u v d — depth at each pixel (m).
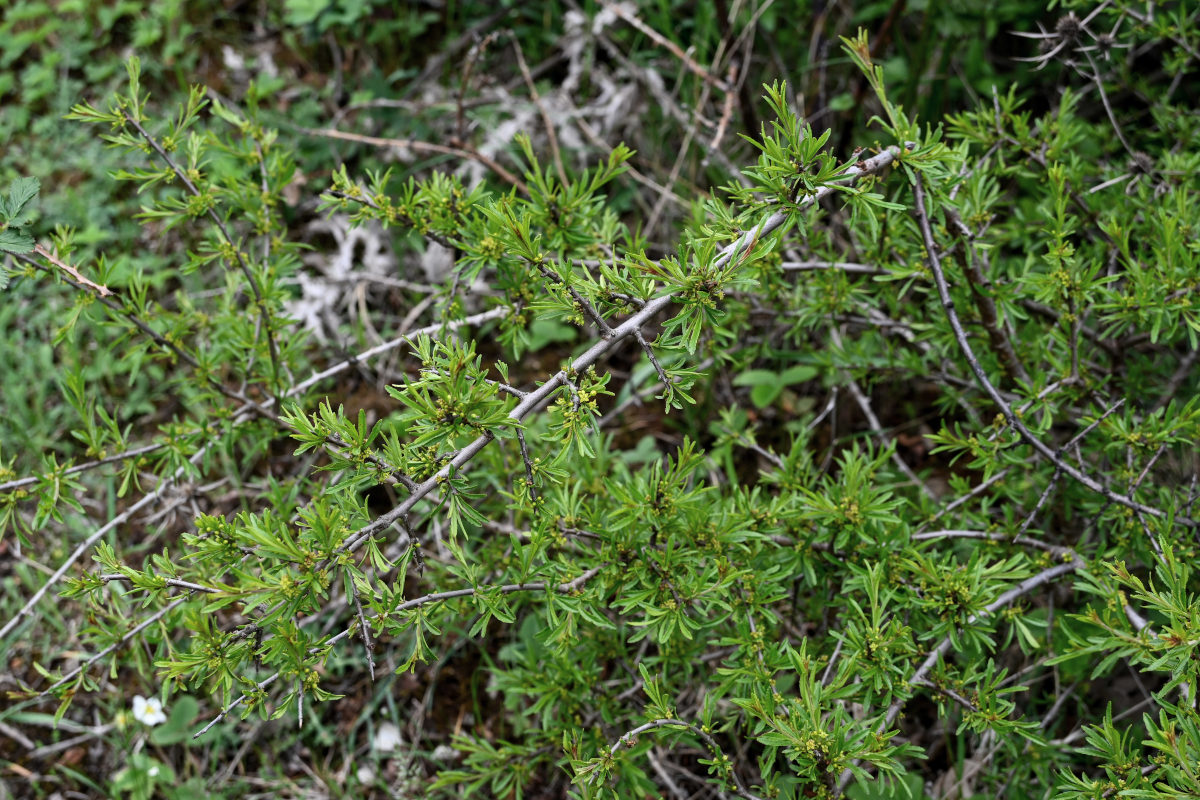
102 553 1.82
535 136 4.05
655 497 2.08
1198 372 2.90
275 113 4.28
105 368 3.72
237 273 2.80
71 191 4.07
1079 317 2.43
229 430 2.63
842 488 2.28
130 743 3.03
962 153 2.36
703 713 1.97
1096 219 2.69
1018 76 3.83
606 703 2.41
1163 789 1.64
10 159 4.27
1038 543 2.33
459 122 3.49
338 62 4.47
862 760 2.01
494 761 2.48
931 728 2.82
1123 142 2.62
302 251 4.00
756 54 4.22
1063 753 2.38
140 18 4.62
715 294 1.71
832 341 2.92
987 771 2.54
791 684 2.48
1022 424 2.10
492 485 2.86
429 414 1.60
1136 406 2.76
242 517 1.73
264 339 2.75
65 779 3.08
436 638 3.19
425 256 3.86
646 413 3.70
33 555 3.46
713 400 3.54
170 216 2.53
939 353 2.76
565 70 4.38
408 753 3.03
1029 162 2.71
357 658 3.17
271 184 2.73
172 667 1.68
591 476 2.55
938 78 3.73
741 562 2.22
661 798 2.17
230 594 1.63
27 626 3.31
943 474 3.36
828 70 4.12
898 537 2.20
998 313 2.37
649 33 3.73
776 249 2.50
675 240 3.84
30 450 3.60
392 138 4.13
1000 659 2.79
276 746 3.06
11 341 3.83
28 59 4.64
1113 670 2.74
